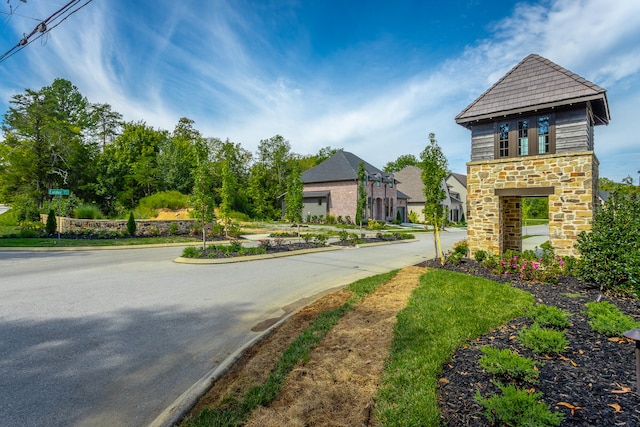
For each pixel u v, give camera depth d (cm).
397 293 676
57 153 2845
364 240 1956
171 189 3456
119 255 1291
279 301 694
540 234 2809
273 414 277
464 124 1221
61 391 336
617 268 653
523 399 253
